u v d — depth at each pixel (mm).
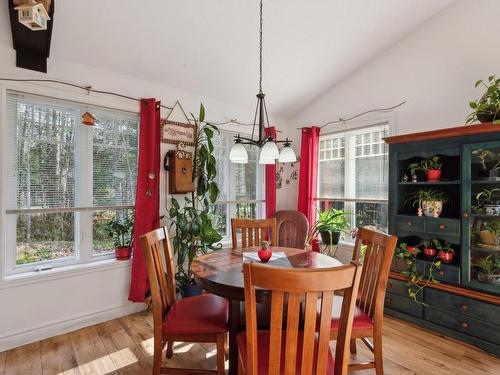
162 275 1819
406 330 2451
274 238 2727
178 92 3180
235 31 2572
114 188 2791
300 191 3838
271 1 2338
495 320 2082
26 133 2314
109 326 2527
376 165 3332
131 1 2115
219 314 1749
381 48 3113
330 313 1087
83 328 2482
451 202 2584
